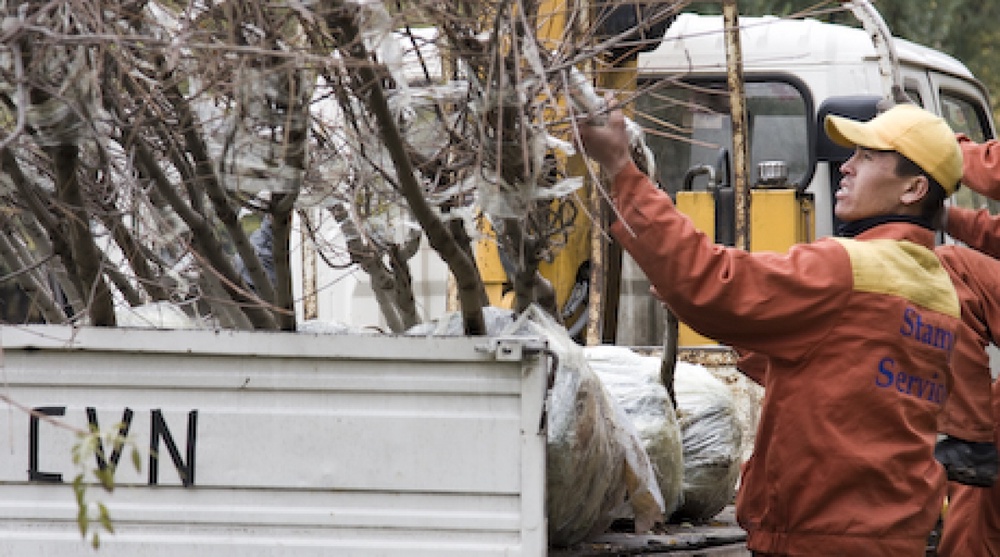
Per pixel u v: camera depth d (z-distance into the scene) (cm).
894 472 901
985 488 1174
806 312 895
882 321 904
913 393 920
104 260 975
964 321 1143
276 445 779
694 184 1769
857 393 898
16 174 886
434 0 810
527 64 828
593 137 879
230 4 772
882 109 1265
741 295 884
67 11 756
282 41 820
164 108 898
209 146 891
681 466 1133
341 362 778
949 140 959
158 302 1034
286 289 896
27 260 1073
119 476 780
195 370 781
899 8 3325
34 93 774
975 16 3625
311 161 951
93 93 793
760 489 942
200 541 780
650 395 1118
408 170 832
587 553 972
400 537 778
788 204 1605
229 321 1020
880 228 955
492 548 775
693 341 1619
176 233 891
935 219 970
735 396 1527
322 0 768
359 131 902
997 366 1875
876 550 897
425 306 1694
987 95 2208
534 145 834
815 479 904
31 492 785
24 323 830
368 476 777
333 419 778
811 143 1775
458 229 987
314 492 780
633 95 933
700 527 1195
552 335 944
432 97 888
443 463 776
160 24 809
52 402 784
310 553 777
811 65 1789
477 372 777
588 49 891
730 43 1572
